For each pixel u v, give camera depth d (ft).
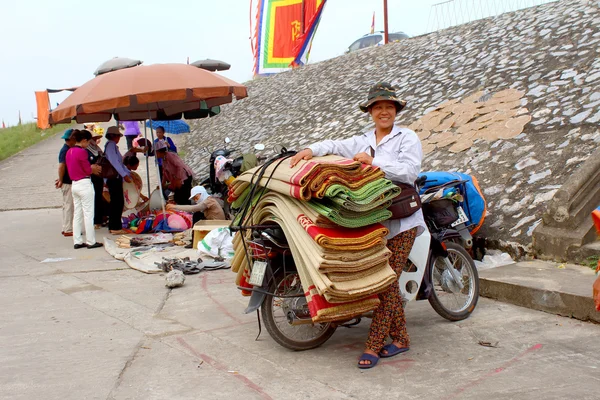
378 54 55.62
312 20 72.08
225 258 23.52
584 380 11.19
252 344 14.07
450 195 17.16
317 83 56.95
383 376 11.91
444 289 15.35
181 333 15.05
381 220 12.43
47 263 24.70
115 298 18.66
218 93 25.90
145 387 11.67
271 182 13.33
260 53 80.53
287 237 12.60
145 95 24.72
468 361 12.50
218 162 29.68
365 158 12.58
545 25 37.52
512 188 22.41
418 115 33.99
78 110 24.61
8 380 12.17
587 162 19.40
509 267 18.49
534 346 13.16
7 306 18.07
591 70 28.12
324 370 12.36
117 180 30.42
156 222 30.37
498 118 28.09
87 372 12.51
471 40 43.42
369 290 12.00
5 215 40.68
